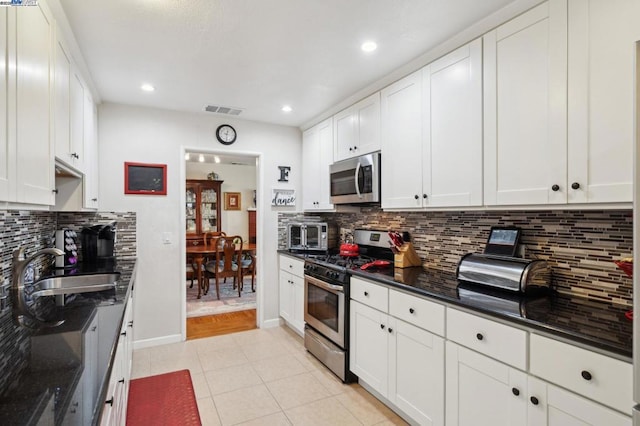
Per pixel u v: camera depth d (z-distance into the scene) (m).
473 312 1.61
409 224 2.82
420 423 1.92
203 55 2.21
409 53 2.18
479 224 2.25
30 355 1.03
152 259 3.30
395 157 2.48
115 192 3.16
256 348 3.26
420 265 2.68
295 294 3.49
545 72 1.55
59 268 2.58
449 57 2.05
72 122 2.01
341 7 1.70
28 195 1.27
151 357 3.04
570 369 1.25
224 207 7.57
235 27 1.88
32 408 0.74
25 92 1.25
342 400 2.37
